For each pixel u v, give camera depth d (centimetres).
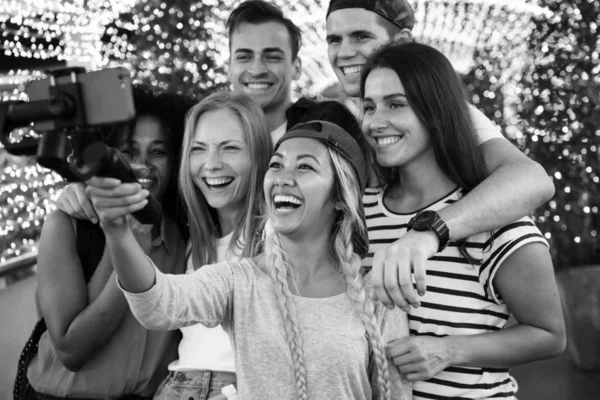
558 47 491
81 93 107
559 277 369
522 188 179
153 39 539
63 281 220
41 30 492
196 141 229
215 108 230
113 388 221
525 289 181
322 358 171
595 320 355
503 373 191
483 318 186
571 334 355
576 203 495
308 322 175
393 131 191
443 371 185
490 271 182
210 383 207
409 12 282
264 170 231
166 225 243
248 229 224
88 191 121
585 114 489
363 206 195
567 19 484
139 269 147
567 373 353
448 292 185
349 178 187
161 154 252
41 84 108
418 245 162
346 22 275
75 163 114
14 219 415
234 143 226
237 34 310
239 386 174
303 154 183
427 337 179
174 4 533
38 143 107
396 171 208
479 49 534
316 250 188
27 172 429
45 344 229
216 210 240
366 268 199
